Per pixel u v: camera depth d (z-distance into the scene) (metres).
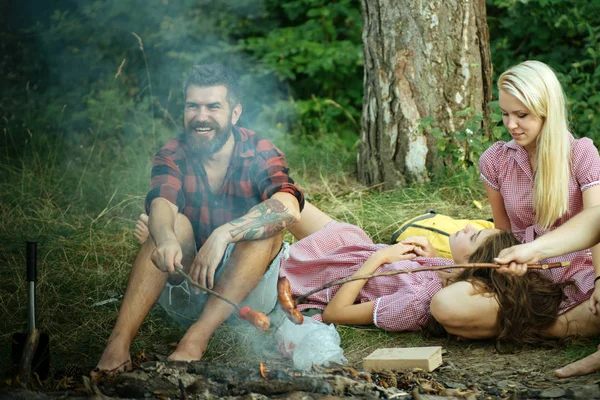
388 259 3.91
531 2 7.46
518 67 3.51
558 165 3.51
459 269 3.72
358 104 8.38
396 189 5.91
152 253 3.16
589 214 3.13
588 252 3.55
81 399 2.60
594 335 3.39
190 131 3.54
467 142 5.91
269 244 3.38
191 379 2.80
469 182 5.71
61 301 4.16
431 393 2.89
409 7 5.80
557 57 7.34
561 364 3.19
